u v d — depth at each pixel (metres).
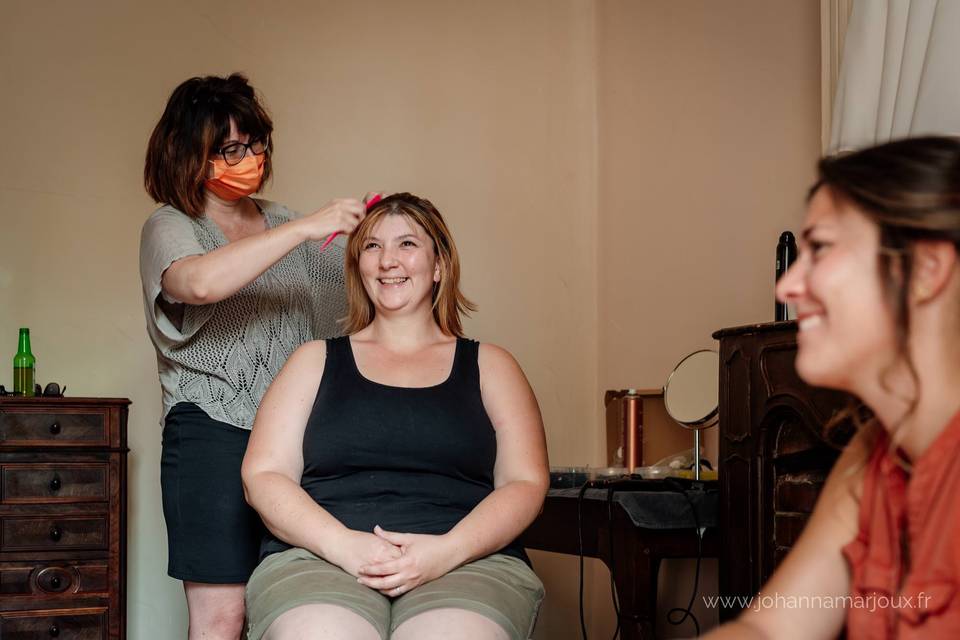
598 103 4.17
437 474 1.96
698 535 2.54
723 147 3.45
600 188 4.14
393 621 1.73
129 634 3.61
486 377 2.06
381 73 4.04
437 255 2.18
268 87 3.89
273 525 1.88
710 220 3.49
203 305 2.20
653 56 3.84
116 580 3.08
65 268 3.65
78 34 3.72
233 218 2.36
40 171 3.65
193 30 3.84
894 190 0.93
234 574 2.14
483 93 4.14
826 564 1.10
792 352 2.15
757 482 2.25
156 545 3.67
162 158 2.25
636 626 2.52
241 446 2.18
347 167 3.96
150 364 3.71
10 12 3.66
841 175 0.97
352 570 1.78
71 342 3.64
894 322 0.95
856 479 1.10
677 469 2.96
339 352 2.06
